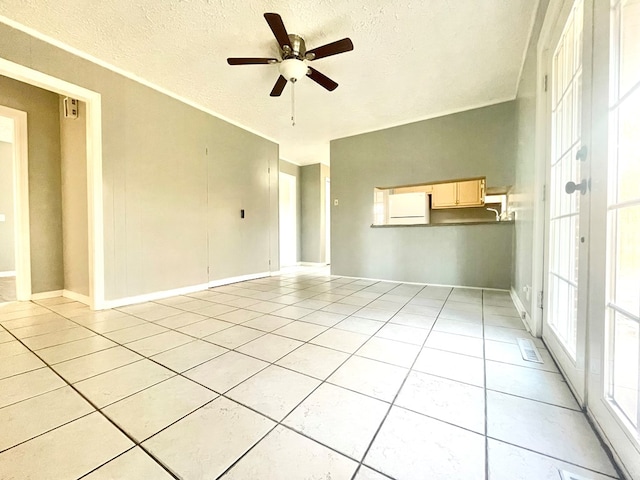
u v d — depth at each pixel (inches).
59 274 128.6
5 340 74.1
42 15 78.9
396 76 110.9
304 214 261.1
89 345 70.6
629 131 33.1
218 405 45.8
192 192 137.0
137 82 112.8
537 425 40.5
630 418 32.0
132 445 37.1
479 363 59.9
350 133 175.6
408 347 68.6
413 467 33.2
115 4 74.6
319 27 83.7
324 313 98.7
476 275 141.9
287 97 129.1
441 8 76.6
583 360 43.8
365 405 45.6
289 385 51.8
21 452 35.9
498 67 104.6
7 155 192.9
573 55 54.9
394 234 163.9
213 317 94.4
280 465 33.7
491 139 135.3
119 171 108.1
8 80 114.4
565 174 59.4
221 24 82.4
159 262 122.6
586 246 43.0
